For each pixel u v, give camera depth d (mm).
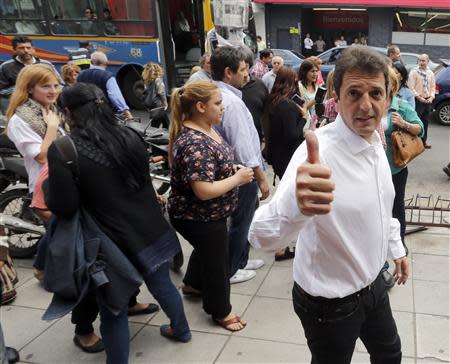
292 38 21656
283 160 4203
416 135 3699
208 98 2807
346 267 1791
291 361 2859
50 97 3344
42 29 10742
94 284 2338
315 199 1303
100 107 2449
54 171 2314
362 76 1597
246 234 3494
